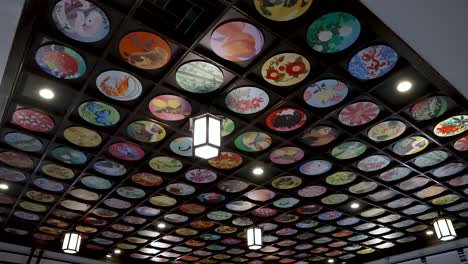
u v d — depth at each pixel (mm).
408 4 3096
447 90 4250
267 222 8398
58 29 3389
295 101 4469
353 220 8492
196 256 10742
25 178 6207
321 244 10109
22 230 8367
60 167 5883
